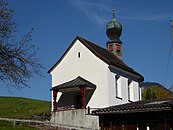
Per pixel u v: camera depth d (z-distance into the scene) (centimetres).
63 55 4656
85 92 4384
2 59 2061
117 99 4444
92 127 3903
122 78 4672
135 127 2577
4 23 2116
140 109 2506
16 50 2088
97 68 4397
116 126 2669
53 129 3531
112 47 5516
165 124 2441
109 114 2720
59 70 4653
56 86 4441
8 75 2062
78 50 4575
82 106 4128
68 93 4534
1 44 2058
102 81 4331
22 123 3634
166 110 2414
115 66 4472
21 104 5981
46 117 4541
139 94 5128
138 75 5084
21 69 2098
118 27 5691
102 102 4266
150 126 2509
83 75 4469
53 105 4388
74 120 4094
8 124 3519
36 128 3409
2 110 5384
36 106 5762
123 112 2586
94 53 4447
